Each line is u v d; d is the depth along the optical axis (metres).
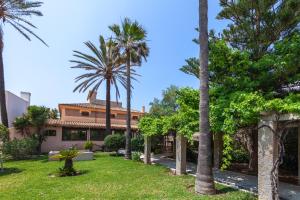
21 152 22.66
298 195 9.25
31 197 9.86
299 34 10.57
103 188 11.02
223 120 9.70
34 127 27.88
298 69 10.09
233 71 10.73
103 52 28.39
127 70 22.28
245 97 8.78
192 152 19.58
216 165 15.34
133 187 11.01
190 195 9.49
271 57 10.27
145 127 18.36
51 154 21.03
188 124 11.62
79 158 20.53
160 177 13.03
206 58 10.34
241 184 11.03
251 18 13.76
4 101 23.16
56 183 12.28
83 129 32.62
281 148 7.64
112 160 20.31
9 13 22.98
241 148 17.20
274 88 10.55
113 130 35.16
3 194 10.46
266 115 8.39
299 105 7.38
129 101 22.02
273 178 7.57
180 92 12.26
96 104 41.00
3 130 17.88
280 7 13.19
